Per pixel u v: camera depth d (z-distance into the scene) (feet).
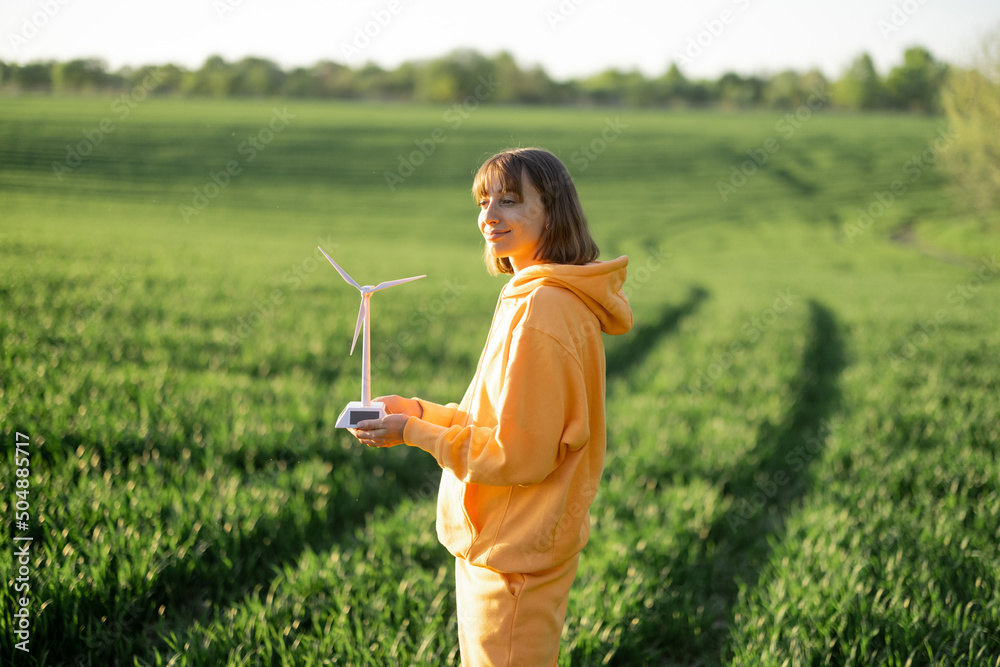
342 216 132.98
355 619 10.79
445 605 12.01
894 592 11.80
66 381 20.53
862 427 23.06
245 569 13.00
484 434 6.18
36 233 67.41
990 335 44.39
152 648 10.69
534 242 6.69
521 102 319.06
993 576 12.38
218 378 23.68
